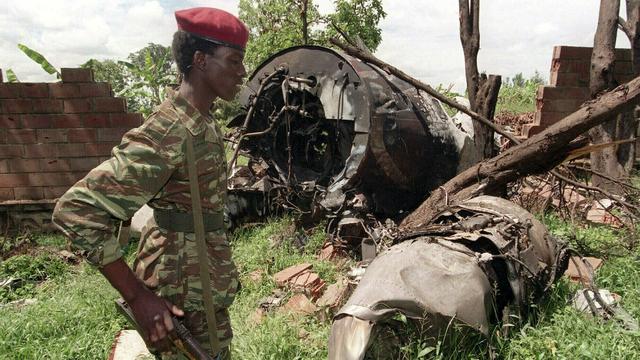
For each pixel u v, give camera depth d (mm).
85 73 7004
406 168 5930
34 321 4023
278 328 3619
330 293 4191
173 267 1813
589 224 6090
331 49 5945
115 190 1591
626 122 7461
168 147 1669
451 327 2957
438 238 3539
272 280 4727
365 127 5605
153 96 12000
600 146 4777
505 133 6148
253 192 6469
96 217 1570
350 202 5551
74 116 7062
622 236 5539
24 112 6984
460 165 6375
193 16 1745
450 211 4098
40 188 7145
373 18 16438
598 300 3643
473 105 6723
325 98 5992
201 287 1837
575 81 8672
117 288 1649
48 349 3650
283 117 6465
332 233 5746
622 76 8750
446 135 6371
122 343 3691
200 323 1861
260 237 6035
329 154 6426
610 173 6871
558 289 3848
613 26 6668
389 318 2852
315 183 6285
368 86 5676
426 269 3090
